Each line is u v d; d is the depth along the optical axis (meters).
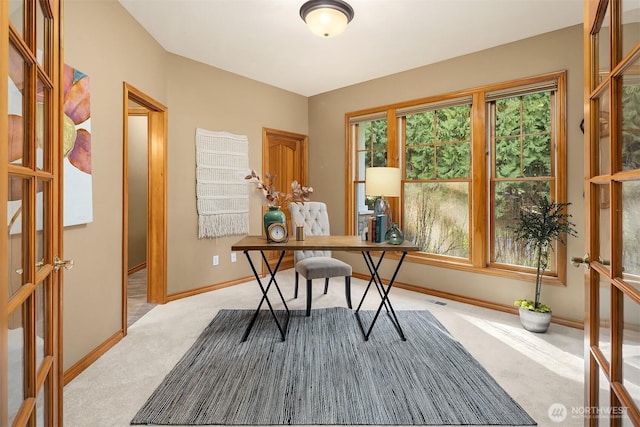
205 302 3.51
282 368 2.15
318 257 3.43
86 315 2.24
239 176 4.19
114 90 2.57
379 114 4.25
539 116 3.13
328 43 3.28
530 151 3.19
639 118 0.87
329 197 4.81
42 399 1.09
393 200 4.15
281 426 1.62
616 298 1.00
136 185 5.04
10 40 0.78
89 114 2.24
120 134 2.66
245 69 4.00
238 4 2.62
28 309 0.94
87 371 2.13
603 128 1.14
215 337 2.63
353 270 4.56
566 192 2.92
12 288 0.84
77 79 2.12
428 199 3.90
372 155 4.40
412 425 1.62
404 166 4.09
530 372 2.13
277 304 3.45
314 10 2.52
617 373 1.00
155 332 2.75
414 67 3.89
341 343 2.52
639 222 0.87
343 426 1.62
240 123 4.20
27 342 0.93
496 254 3.43
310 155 5.04
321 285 4.14
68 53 2.06
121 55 2.65
